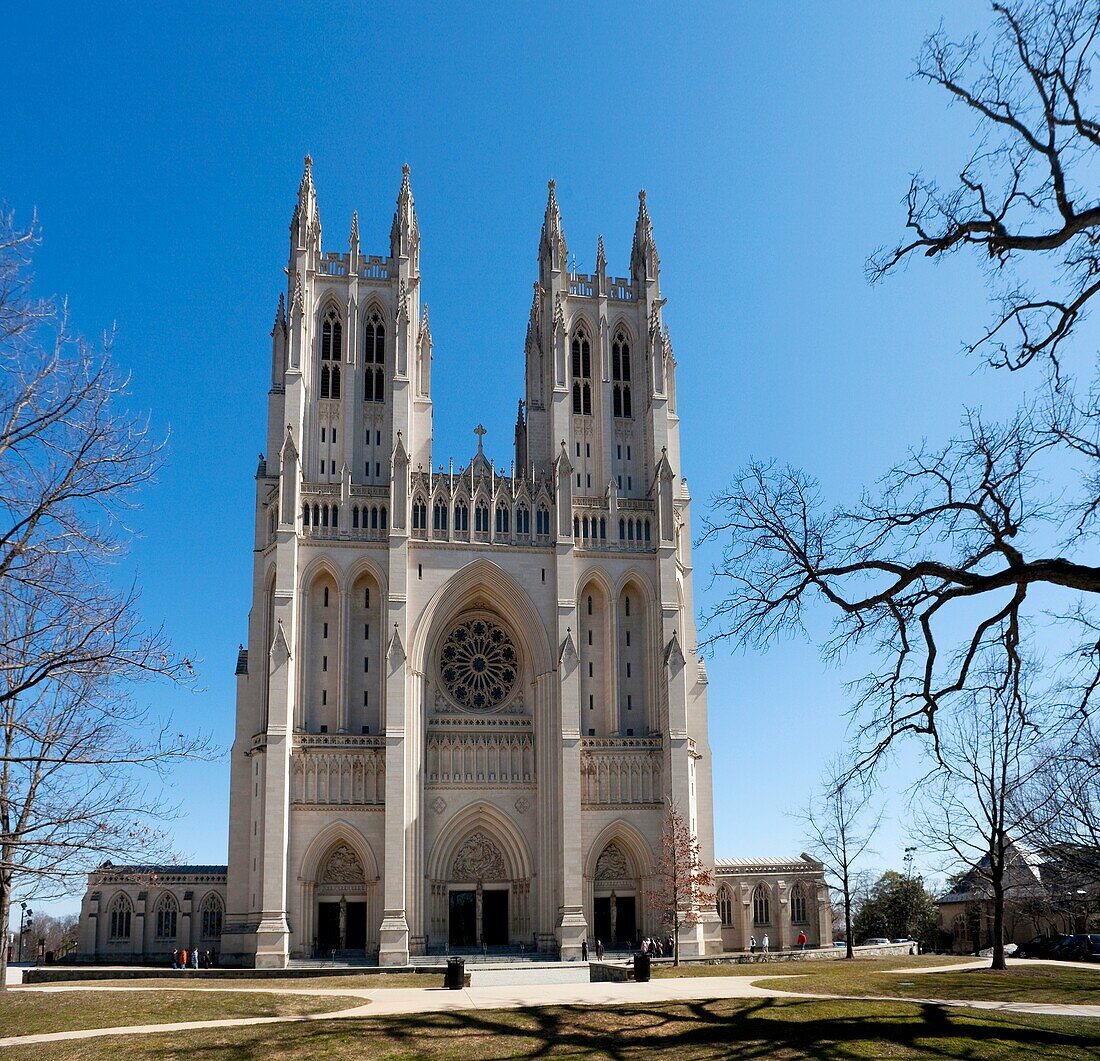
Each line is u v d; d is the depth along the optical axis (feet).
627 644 447.42
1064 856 220.64
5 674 128.06
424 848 407.85
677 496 479.00
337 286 456.86
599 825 418.31
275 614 402.31
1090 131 102.47
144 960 415.23
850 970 280.10
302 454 430.61
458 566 426.51
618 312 485.15
